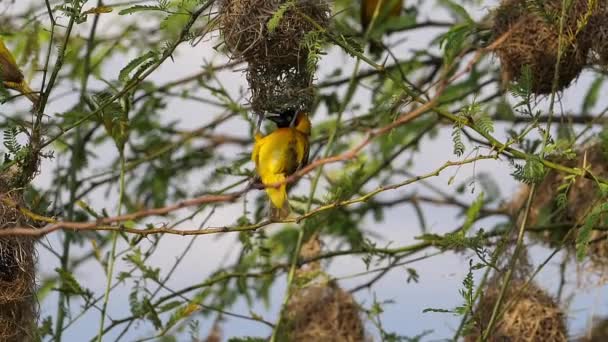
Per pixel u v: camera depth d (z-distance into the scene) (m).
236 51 9.71
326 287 12.26
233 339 11.25
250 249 11.79
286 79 9.82
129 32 13.46
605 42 10.63
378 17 13.55
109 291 10.18
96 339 10.66
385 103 11.02
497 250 9.91
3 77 9.59
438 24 13.94
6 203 9.38
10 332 9.59
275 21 9.02
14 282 9.55
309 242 12.42
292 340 12.05
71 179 12.41
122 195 10.26
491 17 11.16
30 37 11.06
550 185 12.77
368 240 11.67
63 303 10.73
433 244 11.42
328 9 9.62
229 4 9.69
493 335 11.67
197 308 10.90
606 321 11.93
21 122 9.32
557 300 11.80
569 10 10.42
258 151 10.46
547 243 12.46
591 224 8.66
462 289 9.02
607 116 12.77
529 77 8.73
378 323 11.02
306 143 10.65
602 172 12.32
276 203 10.34
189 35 8.98
